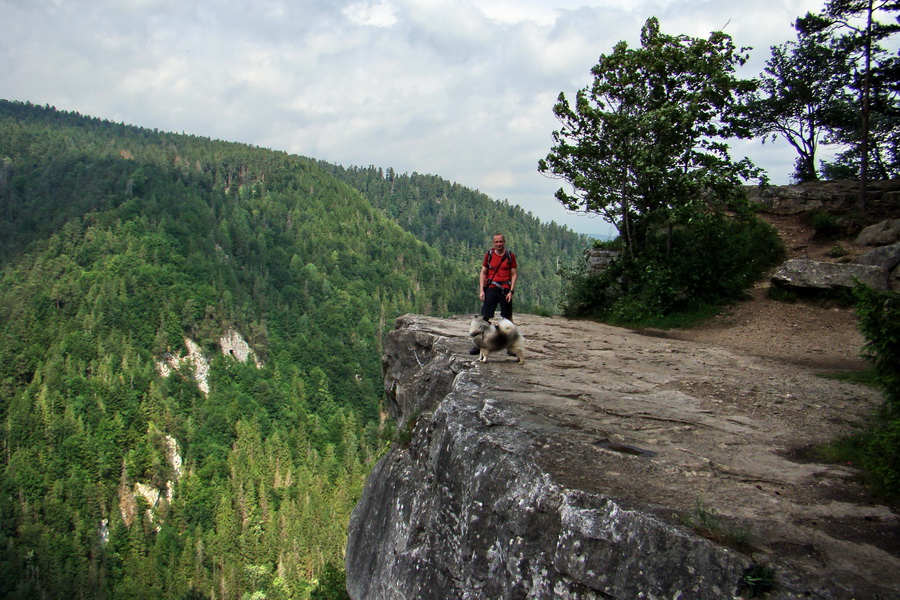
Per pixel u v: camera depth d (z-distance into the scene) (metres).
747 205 15.22
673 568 3.64
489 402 6.36
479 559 5.02
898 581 3.22
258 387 125.62
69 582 69.25
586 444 5.24
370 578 6.80
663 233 17.33
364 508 7.79
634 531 3.90
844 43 19.50
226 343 142.88
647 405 6.70
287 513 82.31
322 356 147.75
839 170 24.59
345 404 136.75
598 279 17.00
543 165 16.97
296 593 66.94
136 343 129.50
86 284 144.62
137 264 155.12
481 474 5.30
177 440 104.12
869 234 15.98
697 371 8.78
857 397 7.19
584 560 4.05
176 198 192.62
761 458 5.13
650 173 14.70
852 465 4.96
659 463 4.90
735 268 15.41
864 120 17.19
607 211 16.64
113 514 83.44
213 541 78.12
